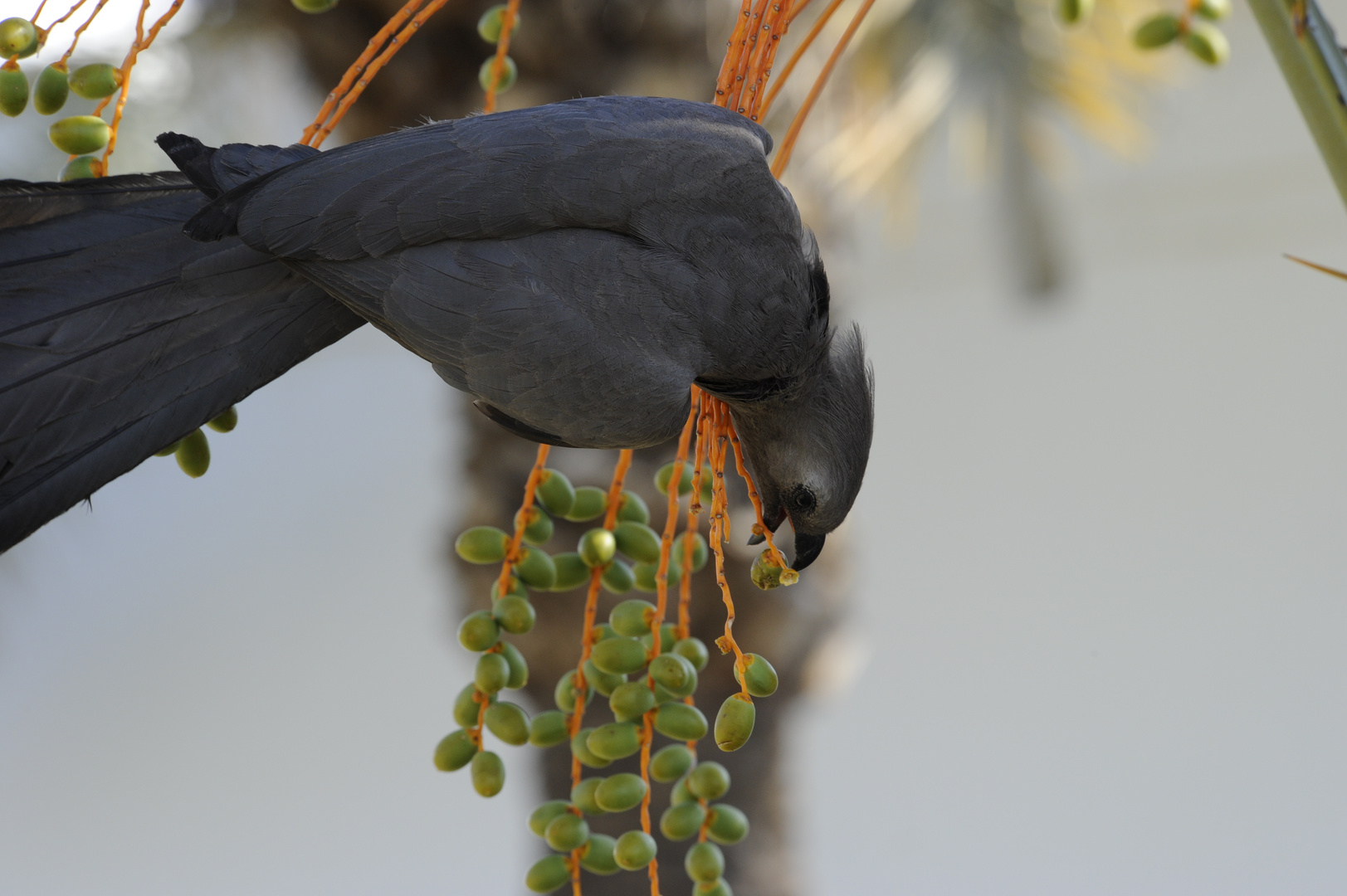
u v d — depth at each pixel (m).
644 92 8.04
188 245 4.09
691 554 4.24
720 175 4.39
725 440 4.34
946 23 12.24
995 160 15.95
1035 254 17.89
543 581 4.24
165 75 9.98
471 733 4.11
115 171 9.62
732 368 4.76
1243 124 34.50
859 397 5.34
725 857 8.98
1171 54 11.66
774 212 4.53
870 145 10.84
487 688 4.06
